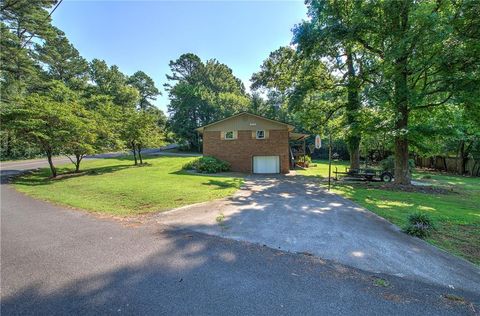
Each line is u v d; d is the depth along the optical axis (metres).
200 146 45.69
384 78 13.19
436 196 11.30
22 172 19.20
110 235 5.58
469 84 10.34
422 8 10.58
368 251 4.86
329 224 6.58
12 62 28.36
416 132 12.55
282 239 5.45
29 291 3.35
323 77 18.42
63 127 16.70
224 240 5.33
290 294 3.34
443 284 3.70
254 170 21.56
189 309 3.00
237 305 3.08
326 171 22.59
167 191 10.91
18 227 6.19
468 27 10.14
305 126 20.61
